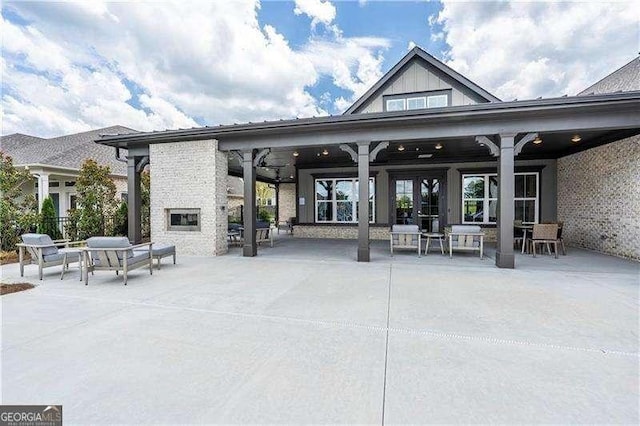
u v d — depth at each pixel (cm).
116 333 324
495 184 1086
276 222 1923
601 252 810
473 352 278
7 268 688
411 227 802
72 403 211
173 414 199
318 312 384
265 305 412
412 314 374
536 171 1035
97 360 268
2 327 341
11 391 225
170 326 342
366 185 715
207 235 838
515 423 189
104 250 537
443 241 1013
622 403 207
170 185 870
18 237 853
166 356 274
